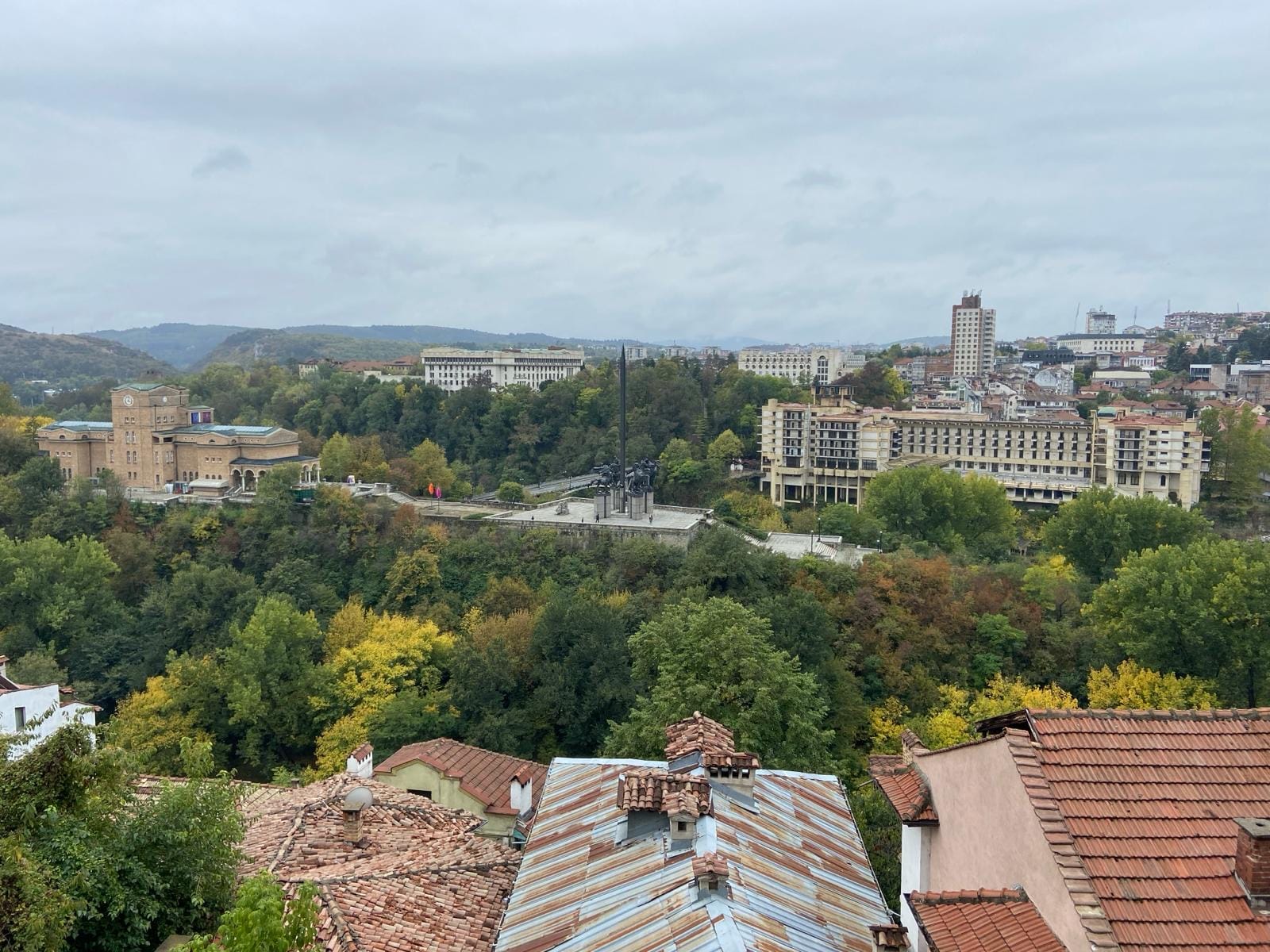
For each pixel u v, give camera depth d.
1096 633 104.56
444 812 46.44
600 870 30.92
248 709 95.94
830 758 64.31
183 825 34.09
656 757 59.62
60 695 68.94
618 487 165.88
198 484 187.88
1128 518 152.12
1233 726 25.55
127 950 31.44
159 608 131.38
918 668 99.81
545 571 142.00
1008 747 24.78
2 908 26.69
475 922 33.28
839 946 27.31
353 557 155.25
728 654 63.66
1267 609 86.62
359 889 33.50
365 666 105.81
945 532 170.75
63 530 161.00
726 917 26.20
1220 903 20.89
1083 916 20.44
